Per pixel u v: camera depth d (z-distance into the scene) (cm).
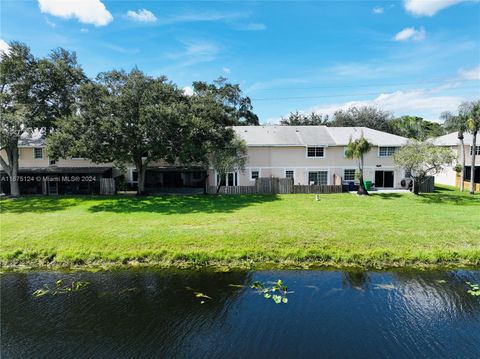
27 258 1400
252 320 912
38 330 882
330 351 771
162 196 2783
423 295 1058
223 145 2778
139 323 908
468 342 805
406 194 2861
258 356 756
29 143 3241
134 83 2497
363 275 1220
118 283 1180
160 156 2698
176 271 1278
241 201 2525
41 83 2803
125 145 2444
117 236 1555
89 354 776
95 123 2423
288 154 3306
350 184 3206
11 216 2020
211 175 3344
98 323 912
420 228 1634
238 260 1360
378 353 762
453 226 1664
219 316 936
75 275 1260
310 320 907
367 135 3472
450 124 3089
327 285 1136
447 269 1269
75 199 2647
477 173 3528
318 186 2973
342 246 1430
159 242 1484
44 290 1135
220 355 762
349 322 896
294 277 1207
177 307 995
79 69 2927
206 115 2731
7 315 964
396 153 2841
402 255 1353
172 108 2478
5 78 2697
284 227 1678
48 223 1809
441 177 3956
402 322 896
